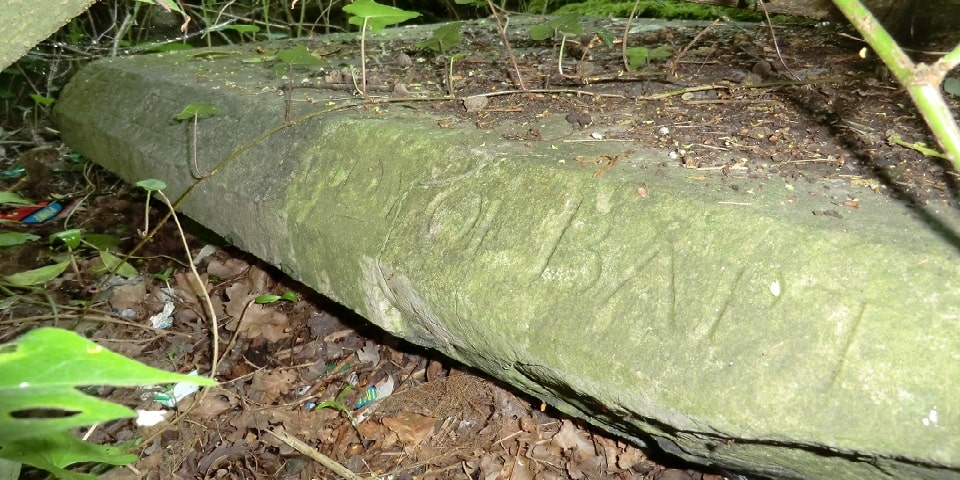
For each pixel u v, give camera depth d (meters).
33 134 4.55
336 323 2.88
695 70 2.49
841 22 3.00
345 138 2.02
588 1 4.77
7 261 3.34
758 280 1.25
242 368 2.72
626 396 1.31
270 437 2.37
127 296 3.10
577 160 1.65
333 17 5.91
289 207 2.02
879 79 2.20
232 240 2.33
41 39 1.00
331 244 1.89
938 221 1.29
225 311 3.03
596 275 1.42
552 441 2.20
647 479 2.04
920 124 1.81
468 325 1.58
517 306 1.49
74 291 3.19
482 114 2.08
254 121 2.30
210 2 5.07
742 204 1.38
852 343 1.14
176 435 2.40
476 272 1.58
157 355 2.80
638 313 1.34
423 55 3.00
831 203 1.39
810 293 1.20
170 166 2.46
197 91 2.59
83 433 2.38
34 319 2.92
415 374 2.57
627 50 2.38
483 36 3.38
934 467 1.08
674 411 1.25
